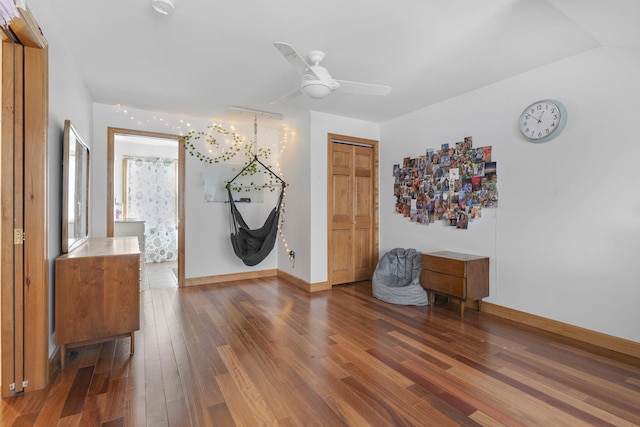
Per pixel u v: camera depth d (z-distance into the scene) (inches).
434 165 149.4
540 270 112.8
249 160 187.9
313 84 86.0
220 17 81.5
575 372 83.0
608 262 97.1
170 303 140.6
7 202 70.7
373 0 74.0
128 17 82.0
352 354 92.7
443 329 112.0
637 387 76.3
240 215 170.2
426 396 72.4
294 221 177.3
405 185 165.6
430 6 76.4
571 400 71.2
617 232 95.2
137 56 103.3
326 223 166.7
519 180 118.0
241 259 167.8
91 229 145.7
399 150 169.5
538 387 76.2
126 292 89.8
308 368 84.6
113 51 100.1
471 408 68.2
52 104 80.7
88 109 133.7
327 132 166.1
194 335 106.0
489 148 127.1
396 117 170.7
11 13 47.9
